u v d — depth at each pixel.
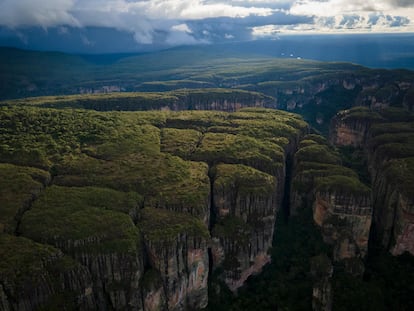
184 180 98.00
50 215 79.69
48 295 65.75
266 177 102.38
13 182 89.88
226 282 92.50
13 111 137.75
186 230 79.12
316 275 92.19
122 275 72.25
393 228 99.50
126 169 103.12
